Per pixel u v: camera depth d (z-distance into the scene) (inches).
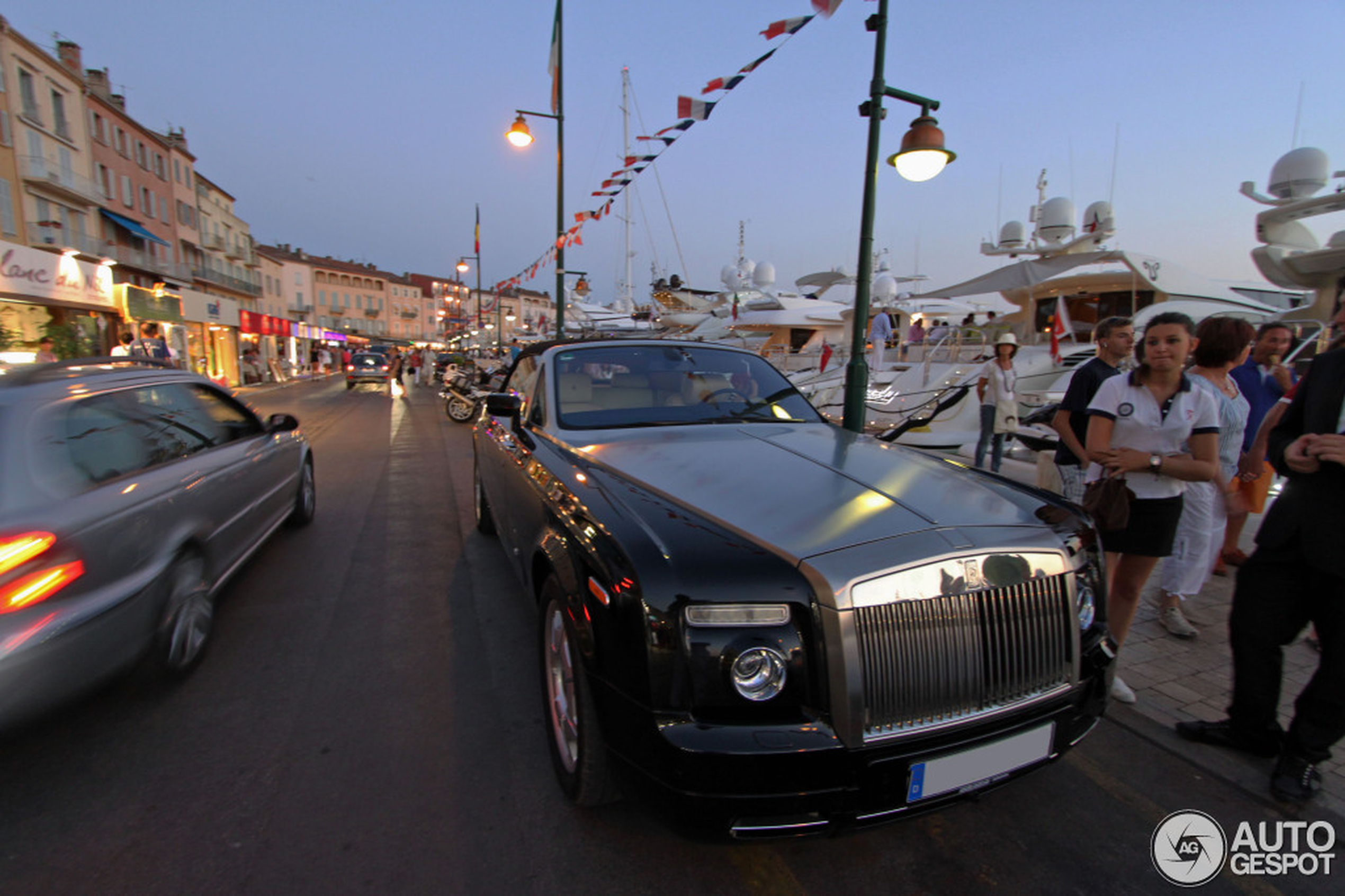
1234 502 147.6
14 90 1026.7
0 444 97.9
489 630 151.5
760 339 922.1
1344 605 92.7
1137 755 108.8
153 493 118.3
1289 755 98.7
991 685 76.8
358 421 598.9
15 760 102.5
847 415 209.9
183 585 126.7
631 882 81.3
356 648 142.2
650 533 80.2
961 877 83.0
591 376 144.6
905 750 71.6
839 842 89.1
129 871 81.1
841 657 70.0
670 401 139.8
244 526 161.2
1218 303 453.7
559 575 89.5
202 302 1222.9
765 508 85.7
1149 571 119.2
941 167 207.5
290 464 207.2
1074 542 84.1
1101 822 93.4
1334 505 91.7
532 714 117.6
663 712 71.0
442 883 80.2
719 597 71.4
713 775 67.9
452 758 104.7
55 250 1103.0
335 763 103.2
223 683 127.0
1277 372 171.9
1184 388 110.3
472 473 340.2
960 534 78.2
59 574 93.4
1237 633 106.8
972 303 1087.0
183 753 105.0
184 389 156.2
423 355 1466.5
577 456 115.5
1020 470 304.0
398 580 182.9
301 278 3351.4
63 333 796.0
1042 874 83.9
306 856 84.1
